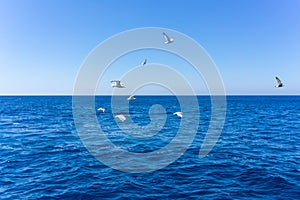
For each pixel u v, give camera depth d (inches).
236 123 1422.2
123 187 486.9
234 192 465.4
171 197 446.3
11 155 706.2
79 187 486.6
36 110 2444.6
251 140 920.9
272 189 477.4
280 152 745.6
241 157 690.2
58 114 1955.0
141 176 546.3
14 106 3179.1
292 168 595.8
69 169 589.3
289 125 1354.6
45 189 477.7
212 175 551.5
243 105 3550.7
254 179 526.3
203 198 441.7
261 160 661.9
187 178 534.3
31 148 790.5
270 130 1167.0
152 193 462.3
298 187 484.7
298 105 3565.5
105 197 445.7
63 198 441.1
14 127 1248.2
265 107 3073.3
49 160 660.7
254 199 437.1
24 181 516.4
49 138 954.7
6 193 459.5
